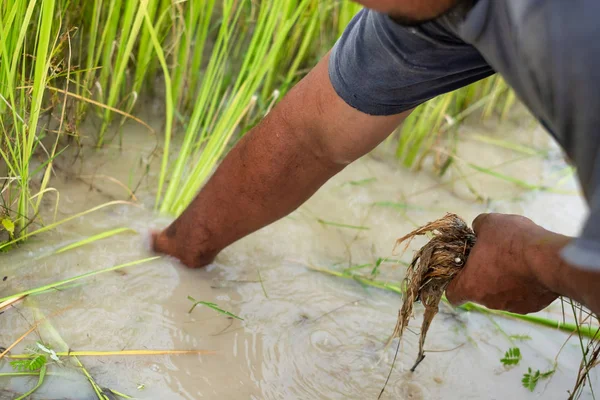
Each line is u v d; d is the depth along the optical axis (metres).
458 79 0.97
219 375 1.17
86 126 1.51
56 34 1.30
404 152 1.66
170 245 1.30
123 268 1.29
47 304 1.21
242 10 1.62
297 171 1.15
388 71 0.97
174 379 1.15
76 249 1.30
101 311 1.22
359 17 1.01
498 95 1.80
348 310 1.31
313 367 1.21
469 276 1.04
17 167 1.25
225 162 1.19
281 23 1.38
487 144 1.74
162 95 1.62
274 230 1.42
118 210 1.39
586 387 1.25
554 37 0.77
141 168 1.48
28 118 1.31
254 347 1.22
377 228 1.48
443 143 1.70
